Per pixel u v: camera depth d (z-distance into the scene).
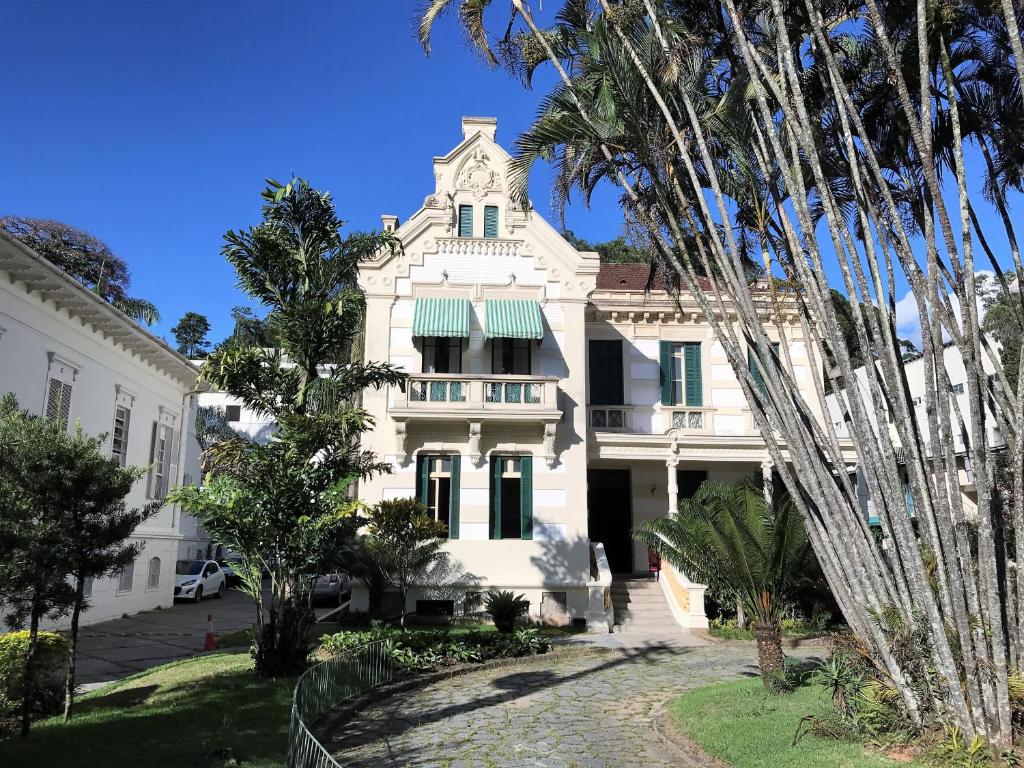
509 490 20.72
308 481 11.87
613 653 16.27
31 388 17.17
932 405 8.11
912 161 10.52
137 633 19.12
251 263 12.65
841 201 11.52
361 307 13.11
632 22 10.44
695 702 10.38
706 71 10.94
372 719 10.45
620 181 11.31
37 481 8.71
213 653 15.56
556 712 10.83
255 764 7.80
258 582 11.93
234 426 45.06
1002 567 8.73
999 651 7.28
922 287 8.45
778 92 9.30
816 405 22.97
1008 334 19.84
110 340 21.12
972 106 10.30
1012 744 7.13
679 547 12.80
